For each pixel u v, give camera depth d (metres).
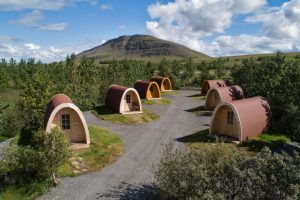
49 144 17.86
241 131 25.09
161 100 50.81
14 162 17.39
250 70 46.41
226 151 14.38
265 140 25.47
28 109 31.05
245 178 12.54
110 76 52.94
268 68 35.75
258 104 27.86
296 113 25.95
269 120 28.14
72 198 16.23
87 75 48.09
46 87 32.53
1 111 31.64
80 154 22.55
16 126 28.89
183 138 27.89
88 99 40.28
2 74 55.62
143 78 70.62
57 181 17.91
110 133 29.23
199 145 25.25
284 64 34.53
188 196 13.16
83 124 24.55
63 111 24.39
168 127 32.50
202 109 42.97
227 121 26.88
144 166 20.92
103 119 35.41
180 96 58.62
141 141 27.03
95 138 26.38
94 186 17.72
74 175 19.11
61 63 62.72
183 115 39.28
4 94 51.03
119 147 25.00
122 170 20.19
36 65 65.19
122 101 37.91
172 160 14.27
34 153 17.69
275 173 11.86
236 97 42.25
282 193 11.35
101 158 22.17
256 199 11.97
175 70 83.06
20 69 67.12
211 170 13.60
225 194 12.85
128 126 32.78
